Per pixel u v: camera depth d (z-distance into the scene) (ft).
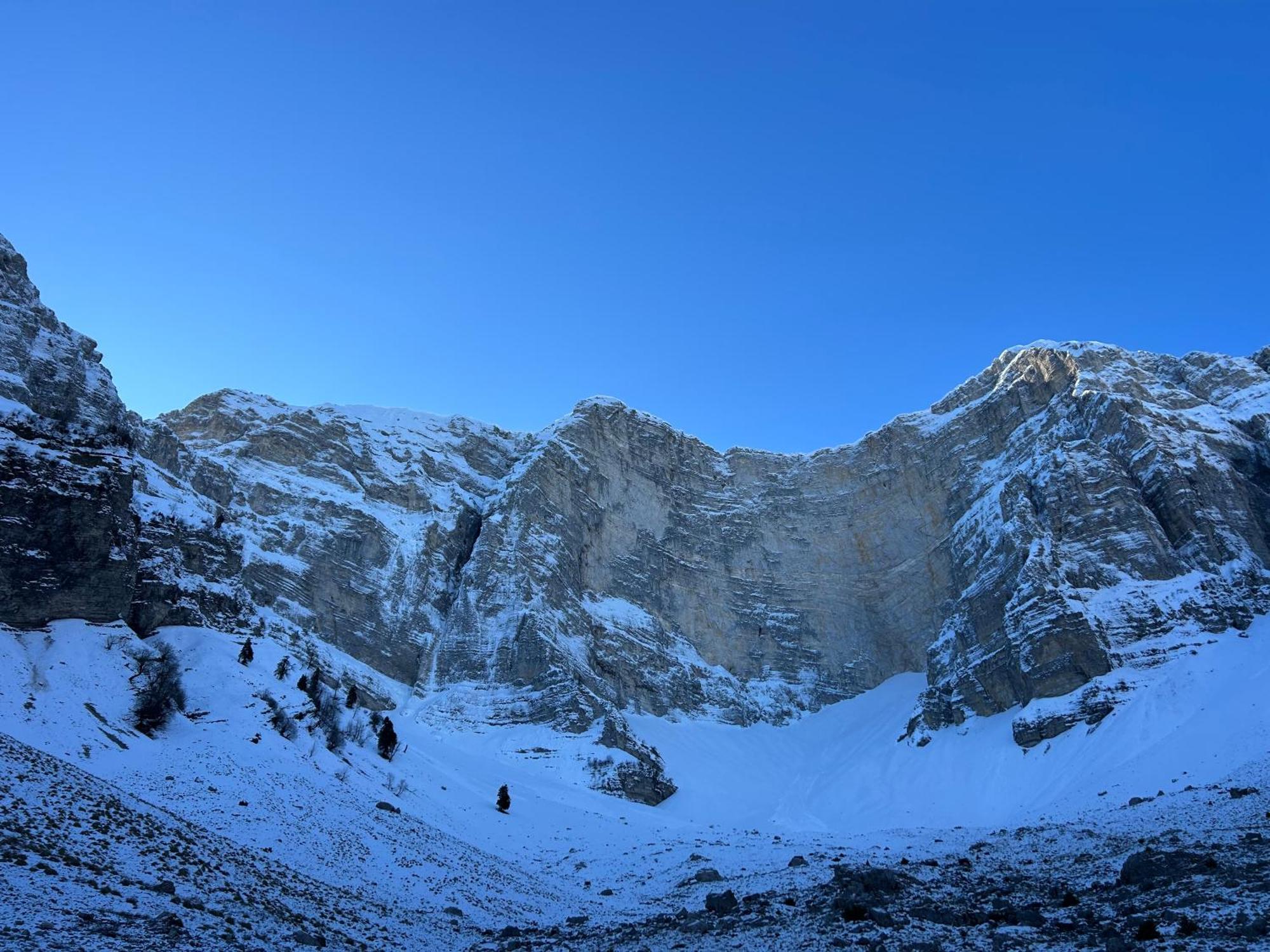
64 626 277.44
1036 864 209.36
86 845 140.46
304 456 597.11
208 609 357.61
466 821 303.89
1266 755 295.69
